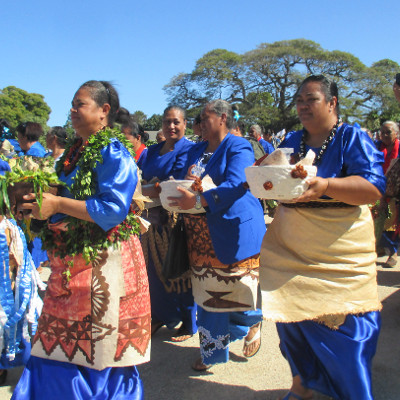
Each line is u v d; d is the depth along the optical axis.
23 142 6.17
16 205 2.25
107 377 2.38
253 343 3.52
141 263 2.50
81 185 2.31
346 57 58.72
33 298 3.26
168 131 3.94
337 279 2.42
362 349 2.43
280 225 2.55
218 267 3.19
